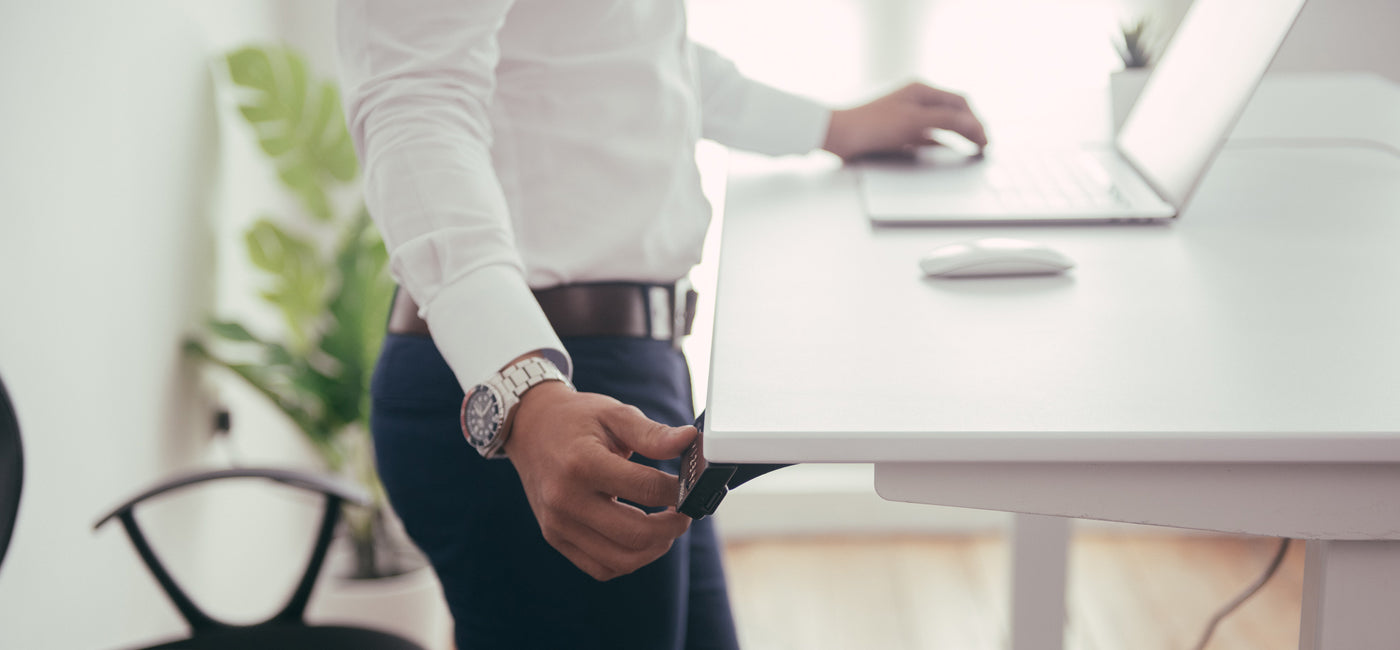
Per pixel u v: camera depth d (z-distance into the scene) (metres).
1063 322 0.73
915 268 0.88
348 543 1.96
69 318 1.34
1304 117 1.43
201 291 1.73
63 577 1.34
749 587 2.26
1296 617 2.06
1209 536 2.38
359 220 1.85
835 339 0.71
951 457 0.56
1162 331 0.70
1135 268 0.86
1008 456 0.55
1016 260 0.84
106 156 1.43
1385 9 1.74
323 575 1.90
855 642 2.05
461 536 0.77
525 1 0.76
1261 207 1.06
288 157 1.87
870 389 0.62
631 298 0.78
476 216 0.66
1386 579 0.58
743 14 2.14
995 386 0.62
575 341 0.76
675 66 0.85
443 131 0.68
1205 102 1.07
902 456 0.56
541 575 0.76
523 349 0.62
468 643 0.80
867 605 2.18
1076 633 2.04
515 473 0.75
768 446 0.56
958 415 0.58
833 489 2.44
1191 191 0.99
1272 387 0.60
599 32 0.78
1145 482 0.56
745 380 0.64
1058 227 1.01
